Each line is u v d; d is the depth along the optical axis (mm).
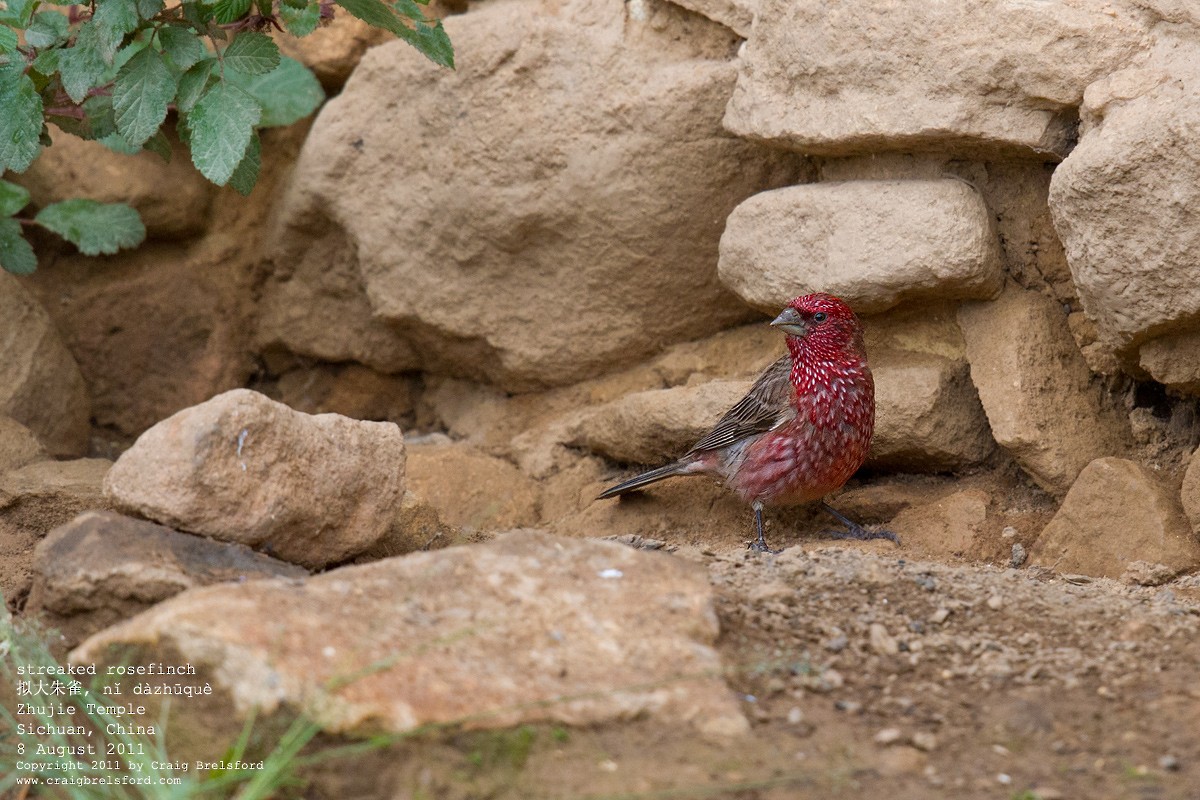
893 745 6703
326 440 8961
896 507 11625
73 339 14609
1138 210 9352
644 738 6641
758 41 11398
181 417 8547
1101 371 10969
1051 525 10469
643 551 8102
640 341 13133
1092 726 6898
